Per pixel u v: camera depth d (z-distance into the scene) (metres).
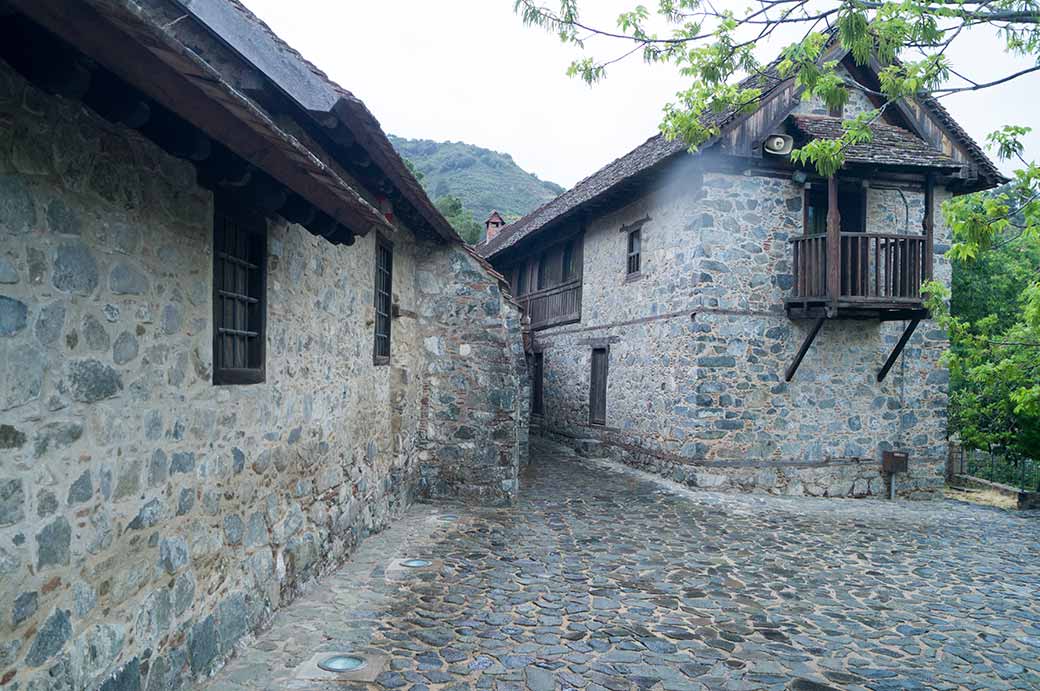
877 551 7.31
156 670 3.10
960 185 11.22
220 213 3.69
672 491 10.12
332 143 5.23
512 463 8.82
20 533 2.27
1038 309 4.96
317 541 5.34
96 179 2.66
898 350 10.40
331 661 3.95
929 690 3.96
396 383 7.91
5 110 2.20
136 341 2.94
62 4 1.70
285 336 4.65
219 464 3.71
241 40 4.16
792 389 10.61
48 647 2.40
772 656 4.35
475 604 5.06
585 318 14.55
